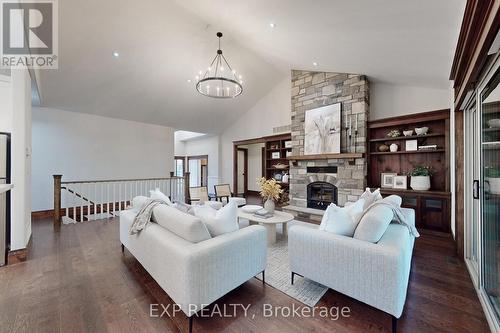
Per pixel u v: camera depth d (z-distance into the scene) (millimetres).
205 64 5348
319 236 2090
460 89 2592
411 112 4629
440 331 1686
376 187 4980
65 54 4113
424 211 4172
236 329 1717
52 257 2984
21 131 3027
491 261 1991
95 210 5191
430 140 4402
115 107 6211
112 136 6801
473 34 1751
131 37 4207
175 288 1775
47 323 1759
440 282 2365
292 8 2818
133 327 1724
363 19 2584
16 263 2797
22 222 2971
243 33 4258
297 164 6164
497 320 1691
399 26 2508
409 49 2982
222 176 9367
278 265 2771
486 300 1942
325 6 2547
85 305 1984
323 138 5555
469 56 2021
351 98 5133
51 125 5766
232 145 8844
